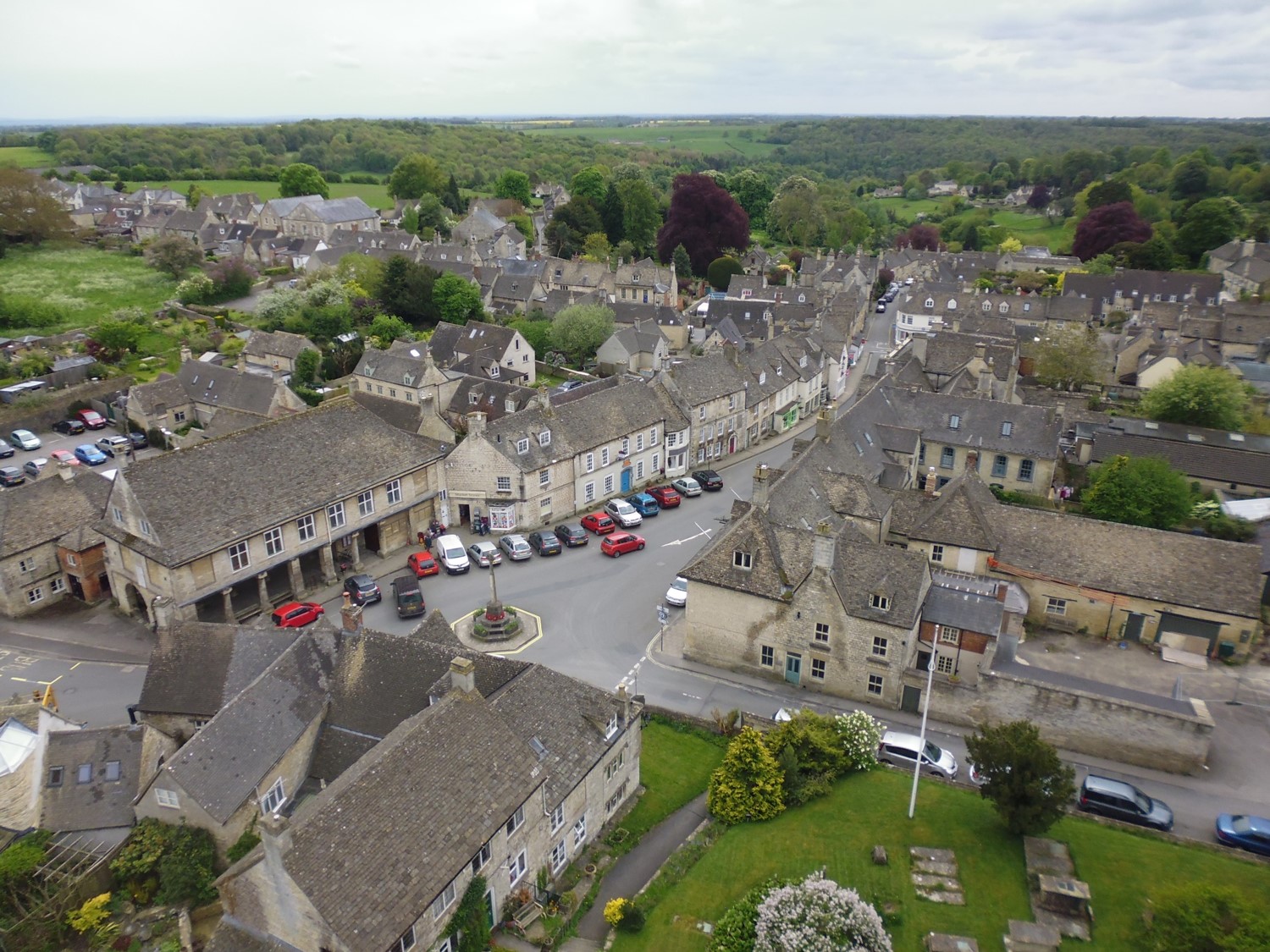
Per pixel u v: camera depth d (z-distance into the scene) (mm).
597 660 50500
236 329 118938
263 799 34250
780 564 47906
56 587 56844
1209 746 42312
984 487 61531
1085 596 52375
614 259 174750
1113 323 124438
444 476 65438
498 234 169500
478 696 34000
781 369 95062
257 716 35469
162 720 39031
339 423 60875
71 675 48406
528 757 33219
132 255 160000
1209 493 69938
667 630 53656
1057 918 31375
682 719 44750
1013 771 34156
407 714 36625
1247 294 130000
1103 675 48594
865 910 29359
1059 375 100000
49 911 32031
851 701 46969
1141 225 166250
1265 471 69312
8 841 34031
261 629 40000
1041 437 72688
